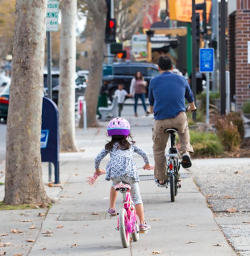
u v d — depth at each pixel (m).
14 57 27.45
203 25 80.31
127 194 21.20
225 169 35.72
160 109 28.11
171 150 28.11
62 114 48.12
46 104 32.81
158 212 25.92
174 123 28.09
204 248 20.72
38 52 27.45
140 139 54.66
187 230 22.97
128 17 174.50
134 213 21.67
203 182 31.95
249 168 35.84
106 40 69.44
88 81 71.38
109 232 23.17
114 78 118.00
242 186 30.58
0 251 21.11
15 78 27.47
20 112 27.66
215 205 26.73
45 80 83.31
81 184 33.31
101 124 74.19
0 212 26.64
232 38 70.31
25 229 23.94
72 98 48.28
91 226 24.11
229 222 23.94
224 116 48.41
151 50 138.12
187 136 28.88
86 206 27.64
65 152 47.88
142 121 75.06
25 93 27.53
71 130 48.28
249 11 61.56
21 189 28.05
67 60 47.88
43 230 23.67
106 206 27.53
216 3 89.88
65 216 25.83
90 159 43.59
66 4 47.75
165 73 28.66
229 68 70.88
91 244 21.70
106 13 70.12
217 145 41.72
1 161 46.03
